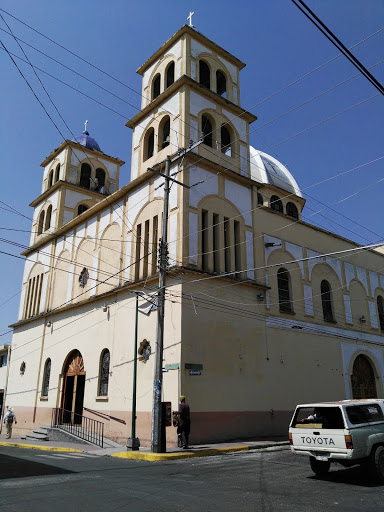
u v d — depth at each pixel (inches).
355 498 311.9
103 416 829.8
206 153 878.4
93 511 271.4
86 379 914.7
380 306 1221.7
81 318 992.9
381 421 406.3
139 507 282.2
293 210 1249.4
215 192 864.3
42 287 1211.9
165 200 672.4
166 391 698.8
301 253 1023.6
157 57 1025.5
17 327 1266.0
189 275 755.4
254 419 773.9
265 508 281.9
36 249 1304.1
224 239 859.4
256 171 1220.5
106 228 1005.2
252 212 932.0
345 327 1065.5
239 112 987.9
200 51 968.3
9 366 1253.1
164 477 399.2
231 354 775.1
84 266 1047.6
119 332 858.8
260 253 916.6
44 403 1033.5
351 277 1149.1
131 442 624.1
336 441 378.9
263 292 884.0
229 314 798.5
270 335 866.8
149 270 835.4
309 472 422.9
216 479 386.9
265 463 488.1
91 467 472.4
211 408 711.7
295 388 875.4
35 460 534.6
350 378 1021.2
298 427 418.6
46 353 1089.4
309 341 951.6
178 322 719.1
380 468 375.9
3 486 354.0
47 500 301.0
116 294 899.4
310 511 274.8
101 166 1375.5
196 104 900.6
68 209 1259.8
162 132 946.7
